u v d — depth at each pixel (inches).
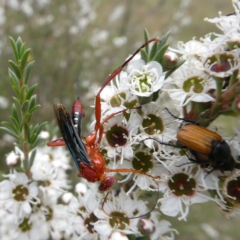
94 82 14.0
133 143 4.6
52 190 5.7
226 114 4.8
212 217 14.0
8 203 5.4
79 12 15.5
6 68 13.5
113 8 18.6
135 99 4.7
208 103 4.8
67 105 13.2
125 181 5.0
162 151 4.7
